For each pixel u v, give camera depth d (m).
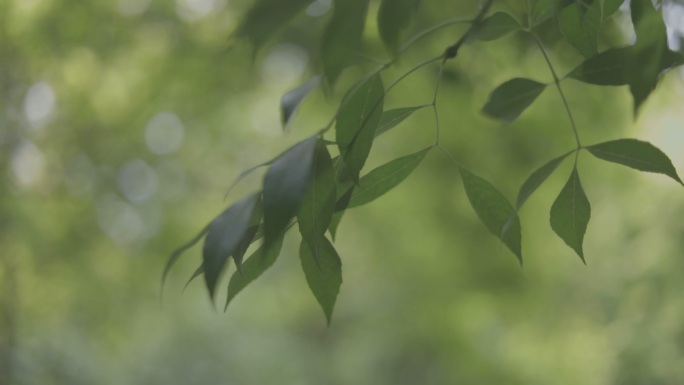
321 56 1.46
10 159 4.83
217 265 1.50
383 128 1.65
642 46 1.54
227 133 6.12
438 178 5.45
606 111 4.96
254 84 5.38
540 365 6.05
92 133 5.23
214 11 5.09
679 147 5.62
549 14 1.67
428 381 6.91
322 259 1.62
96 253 5.44
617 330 5.46
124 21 4.93
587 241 5.92
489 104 1.75
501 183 5.24
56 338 5.36
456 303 5.84
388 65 1.63
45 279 5.15
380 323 7.13
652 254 5.41
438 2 3.75
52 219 5.23
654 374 5.26
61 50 4.78
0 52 4.66
